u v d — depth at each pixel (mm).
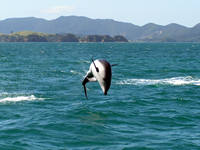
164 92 22453
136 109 16531
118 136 11664
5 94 21734
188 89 23859
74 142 10922
